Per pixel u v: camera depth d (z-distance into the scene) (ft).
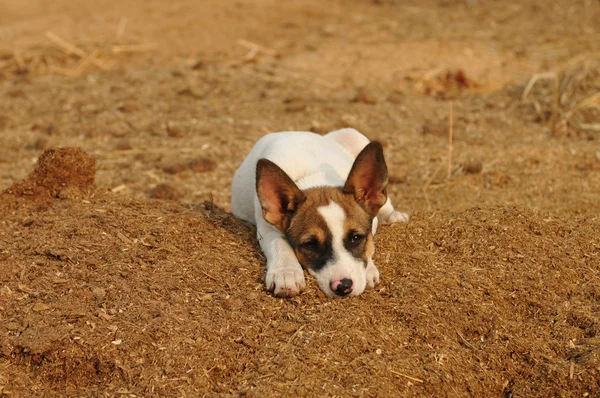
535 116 46.96
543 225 26.43
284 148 26.30
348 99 49.32
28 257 23.59
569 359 21.21
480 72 54.80
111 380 19.69
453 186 36.11
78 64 58.34
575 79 48.83
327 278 21.71
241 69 55.67
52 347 20.13
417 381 19.90
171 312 21.30
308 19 70.18
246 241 25.32
